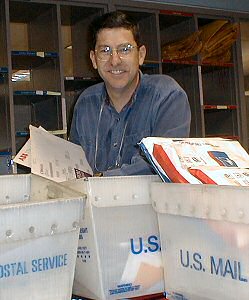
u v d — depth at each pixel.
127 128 1.51
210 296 0.65
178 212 0.68
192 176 0.69
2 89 2.93
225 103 3.85
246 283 0.59
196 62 3.50
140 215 0.75
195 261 0.67
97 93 1.62
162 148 0.72
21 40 3.31
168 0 3.44
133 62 1.48
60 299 0.61
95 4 3.12
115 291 0.73
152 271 0.76
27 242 0.57
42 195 0.79
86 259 0.73
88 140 1.61
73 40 3.44
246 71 3.86
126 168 0.95
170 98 1.42
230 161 0.75
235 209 0.59
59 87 3.02
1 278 0.55
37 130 1.06
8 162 2.82
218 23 3.58
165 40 3.83
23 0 2.89
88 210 0.71
